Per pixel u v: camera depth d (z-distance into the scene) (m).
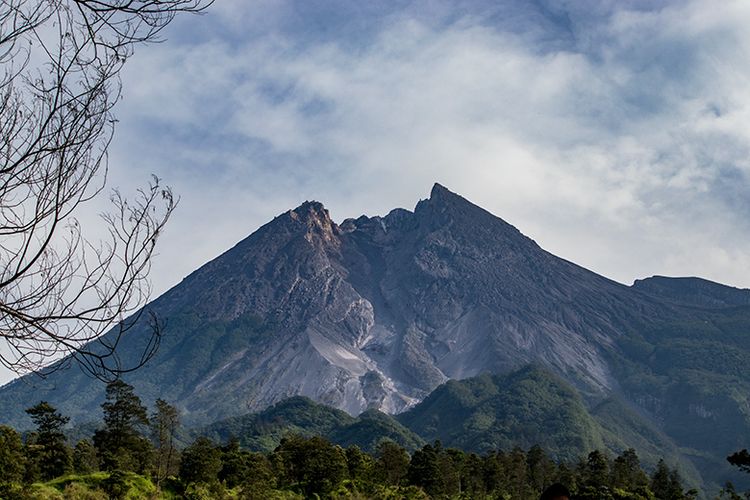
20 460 69.38
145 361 10.01
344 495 97.69
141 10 10.15
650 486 125.19
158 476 85.38
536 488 124.94
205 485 84.25
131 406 93.06
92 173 10.18
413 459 109.62
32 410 81.81
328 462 98.75
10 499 64.69
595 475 116.94
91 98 10.20
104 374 9.95
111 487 74.25
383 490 101.38
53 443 81.69
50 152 9.92
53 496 68.88
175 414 96.75
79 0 10.01
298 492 98.44
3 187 9.68
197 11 10.45
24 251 9.73
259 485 87.00
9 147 9.71
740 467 53.47
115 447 91.94
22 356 9.57
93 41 10.16
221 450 96.94
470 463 122.75
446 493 110.50
